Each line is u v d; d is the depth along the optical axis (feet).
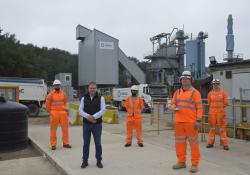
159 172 24.40
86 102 26.11
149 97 107.65
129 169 25.35
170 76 170.09
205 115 42.06
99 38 151.94
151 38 184.03
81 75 175.01
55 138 33.99
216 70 51.72
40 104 85.35
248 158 30.83
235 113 44.45
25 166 28.89
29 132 46.73
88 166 26.40
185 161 25.68
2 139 35.14
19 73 181.78
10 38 196.65
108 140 39.06
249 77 46.14
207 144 37.35
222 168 25.58
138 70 165.58
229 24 103.04
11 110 35.68
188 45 166.61
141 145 35.06
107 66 153.17
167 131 51.03
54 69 364.79
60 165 26.96
